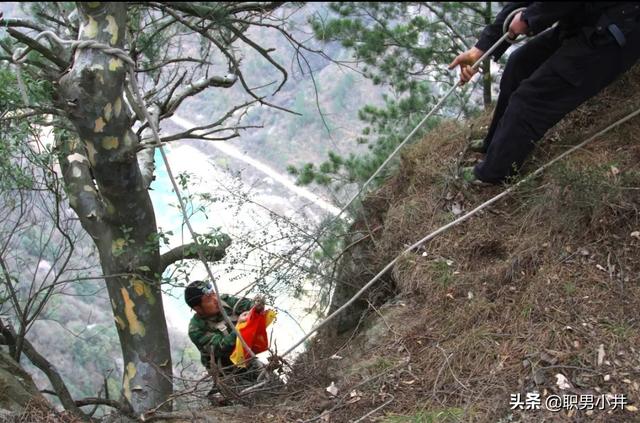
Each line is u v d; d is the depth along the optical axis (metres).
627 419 3.23
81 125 4.08
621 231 4.15
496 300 4.09
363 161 9.94
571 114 5.12
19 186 4.96
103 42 4.00
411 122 9.84
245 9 4.20
